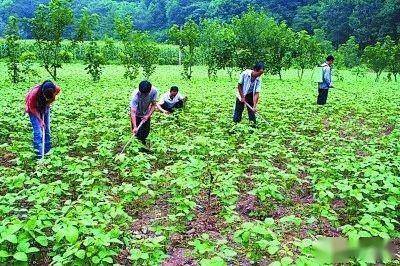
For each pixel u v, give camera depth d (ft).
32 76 84.28
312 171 24.73
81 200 19.06
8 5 272.72
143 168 25.38
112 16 206.49
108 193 22.79
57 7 80.07
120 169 24.81
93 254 15.24
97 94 59.36
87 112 42.42
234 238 16.92
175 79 91.35
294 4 256.73
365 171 23.53
